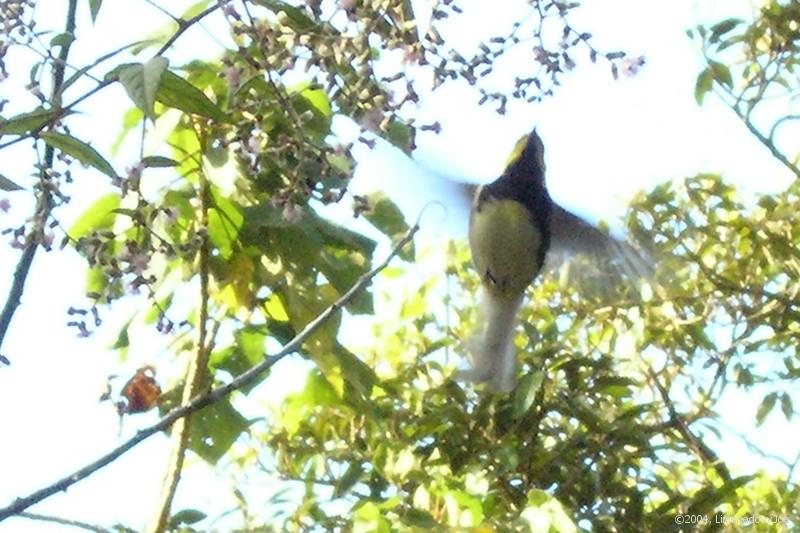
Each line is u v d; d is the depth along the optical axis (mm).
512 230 6020
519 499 6199
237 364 4902
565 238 6137
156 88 3064
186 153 4477
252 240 4609
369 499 5652
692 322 7406
